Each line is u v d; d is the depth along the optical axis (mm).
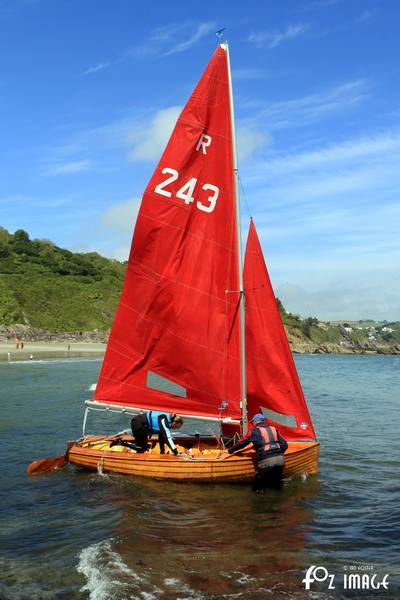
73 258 142125
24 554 8117
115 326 12992
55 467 12922
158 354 12781
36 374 43188
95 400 13156
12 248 133125
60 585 7137
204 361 12586
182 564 7828
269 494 11312
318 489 11852
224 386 12547
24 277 122188
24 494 11086
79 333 109312
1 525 9352
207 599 6832
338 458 15180
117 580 7281
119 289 137625
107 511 10039
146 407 12836
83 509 10156
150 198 12680
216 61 12523
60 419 21109
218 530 9219
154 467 11844
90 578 7328
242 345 12312
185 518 9773
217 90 12547
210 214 12547
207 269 12570
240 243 12438
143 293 12820
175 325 12680
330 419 22938
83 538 8750
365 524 9672
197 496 10992
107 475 12219
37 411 23094
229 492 11328
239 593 7004
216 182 12531
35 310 112250
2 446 15969
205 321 12578
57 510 10102
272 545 8609
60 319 113375
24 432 18234
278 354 12695
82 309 120562
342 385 43094
